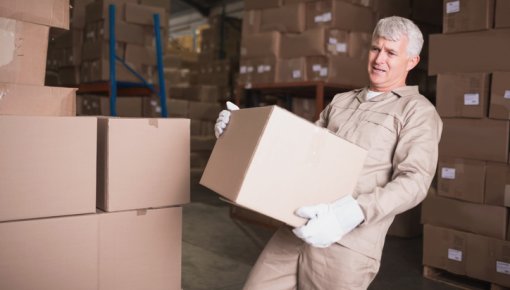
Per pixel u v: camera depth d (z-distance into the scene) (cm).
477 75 284
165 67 817
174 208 175
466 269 292
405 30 155
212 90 789
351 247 141
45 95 159
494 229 281
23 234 144
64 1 163
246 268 313
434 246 305
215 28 823
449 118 298
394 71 158
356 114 160
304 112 477
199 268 308
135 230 166
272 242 161
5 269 142
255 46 423
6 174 140
